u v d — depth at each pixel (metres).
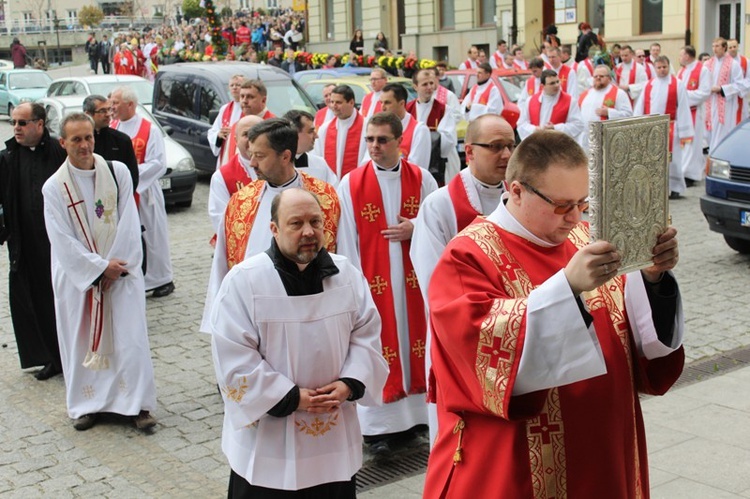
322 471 3.90
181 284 9.69
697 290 8.92
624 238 2.65
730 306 8.41
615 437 3.00
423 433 5.91
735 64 16.70
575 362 2.71
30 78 27.73
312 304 3.86
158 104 16.75
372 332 4.05
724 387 6.44
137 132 9.12
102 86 17.42
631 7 24.00
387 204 5.83
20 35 61.59
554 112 13.23
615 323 3.05
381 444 5.68
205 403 6.55
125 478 5.43
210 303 5.48
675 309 2.98
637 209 2.66
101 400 6.14
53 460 5.70
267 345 3.83
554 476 2.98
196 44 34.19
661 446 5.53
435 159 7.78
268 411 3.76
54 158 6.85
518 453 2.99
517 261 3.03
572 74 17.58
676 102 14.34
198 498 5.16
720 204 9.72
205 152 15.48
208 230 12.24
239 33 35.88
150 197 9.10
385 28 33.09
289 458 3.85
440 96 13.08
